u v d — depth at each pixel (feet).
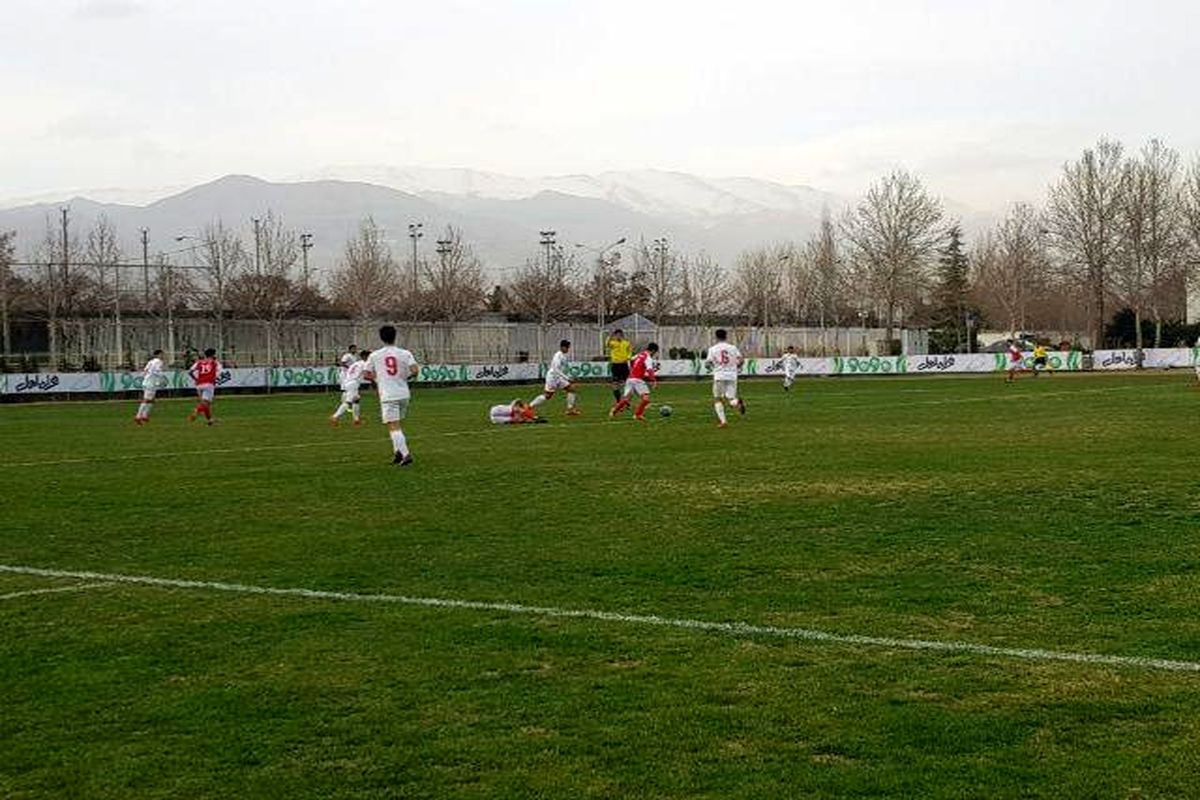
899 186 266.16
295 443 74.74
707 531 36.60
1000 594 27.07
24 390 155.84
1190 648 22.25
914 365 212.43
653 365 96.94
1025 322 316.40
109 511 43.45
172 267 242.37
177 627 25.36
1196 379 155.84
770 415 94.89
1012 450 60.29
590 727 18.51
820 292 309.63
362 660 22.48
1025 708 19.01
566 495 45.75
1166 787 15.75
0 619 26.32
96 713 19.58
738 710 19.16
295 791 16.22
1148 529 35.27
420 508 42.83
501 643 23.50
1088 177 234.17
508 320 278.26
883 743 17.60
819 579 29.12
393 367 58.44
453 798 15.90
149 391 101.96
